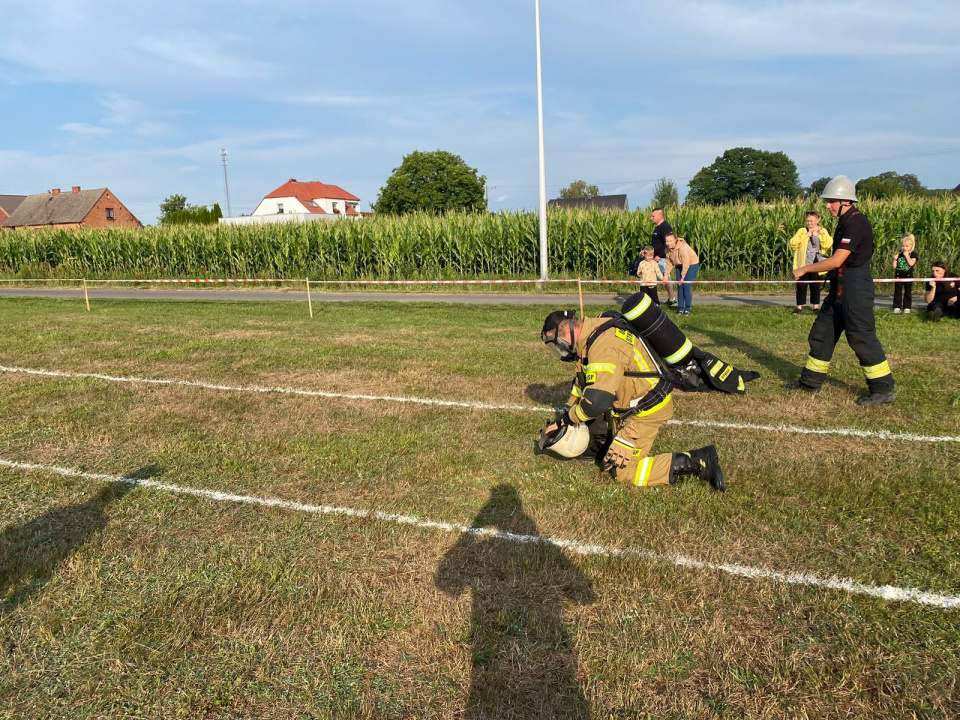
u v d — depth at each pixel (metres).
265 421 5.66
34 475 4.57
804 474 4.21
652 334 4.00
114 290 22.16
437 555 3.41
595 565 3.25
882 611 2.86
